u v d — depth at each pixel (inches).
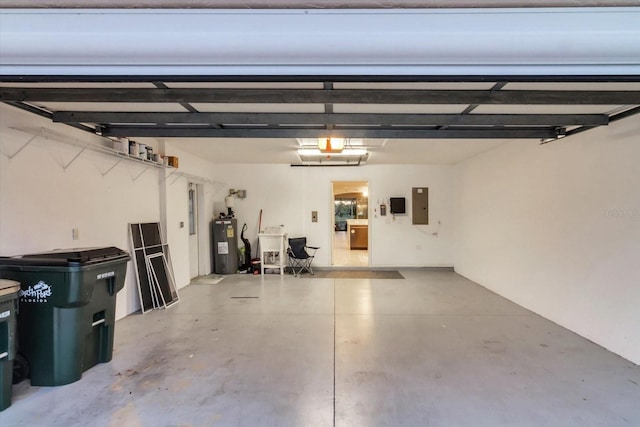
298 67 19.7
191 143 199.5
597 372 109.9
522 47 18.2
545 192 163.3
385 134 141.2
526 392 98.6
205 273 270.7
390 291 218.4
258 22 18.0
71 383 103.3
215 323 158.2
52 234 122.5
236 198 291.4
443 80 22.0
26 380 103.2
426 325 154.9
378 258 292.7
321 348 129.7
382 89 93.6
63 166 127.6
